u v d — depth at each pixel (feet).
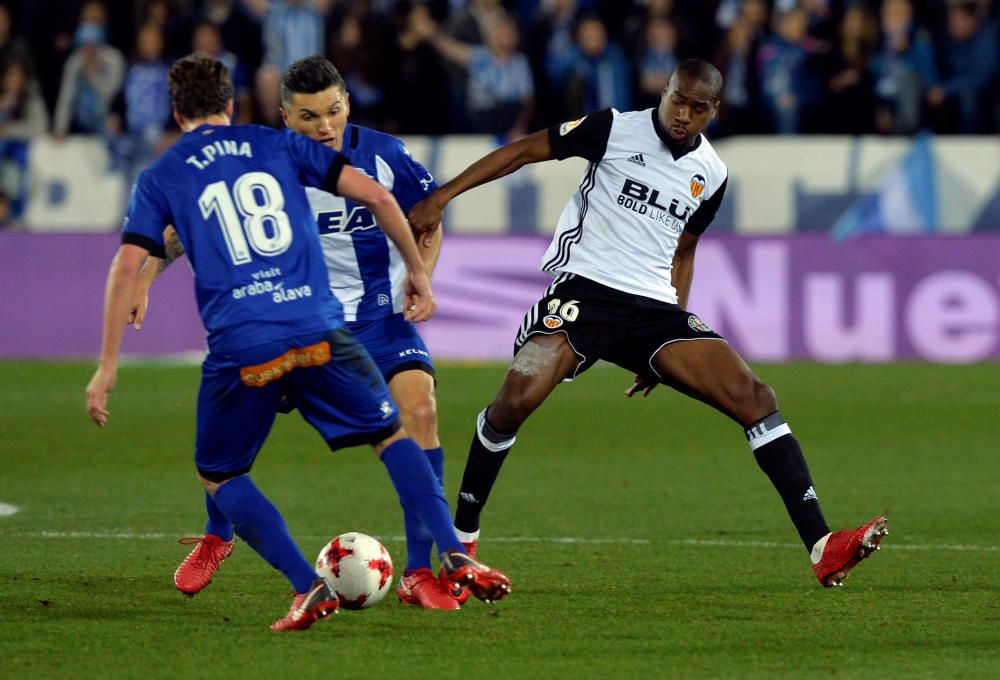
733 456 107.55
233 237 52.90
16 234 170.40
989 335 164.55
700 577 65.87
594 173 64.80
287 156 54.29
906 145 169.68
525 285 167.02
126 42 199.41
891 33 183.32
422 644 52.60
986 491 92.38
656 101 181.78
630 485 94.89
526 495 90.89
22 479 96.68
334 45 185.68
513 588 63.26
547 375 62.59
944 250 164.55
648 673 48.65
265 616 57.11
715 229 172.14
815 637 53.88
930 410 130.62
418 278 55.67
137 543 74.49
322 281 54.08
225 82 55.52
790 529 79.05
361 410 54.13
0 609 58.23
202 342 168.76
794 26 180.75
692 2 191.31
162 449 110.01
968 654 51.31
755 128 181.47
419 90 184.65
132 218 53.06
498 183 171.83
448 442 114.52
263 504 54.08
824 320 165.58
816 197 170.19
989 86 181.78
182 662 49.78
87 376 154.10
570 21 185.37
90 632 54.19
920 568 67.77
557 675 48.34
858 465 103.09
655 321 64.03
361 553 57.52
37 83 189.88
